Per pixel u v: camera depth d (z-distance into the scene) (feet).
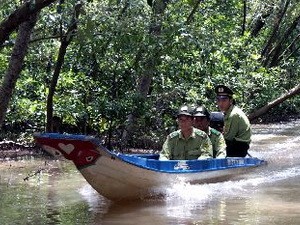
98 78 44.65
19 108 42.42
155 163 25.86
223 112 33.01
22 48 30.12
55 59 44.47
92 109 42.63
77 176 30.63
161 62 43.39
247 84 57.36
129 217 21.27
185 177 26.58
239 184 29.40
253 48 66.69
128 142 44.52
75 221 20.53
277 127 76.95
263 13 82.38
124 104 42.75
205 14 54.60
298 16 86.33
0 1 29.63
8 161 36.01
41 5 21.09
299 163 37.52
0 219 20.59
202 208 22.97
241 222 20.36
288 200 24.67
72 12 35.47
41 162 35.83
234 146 32.81
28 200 24.20
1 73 41.32
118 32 37.81
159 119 45.19
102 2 38.06
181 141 28.50
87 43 38.24
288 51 95.96
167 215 21.63
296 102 88.74
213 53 46.39
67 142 21.89
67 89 44.01
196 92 47.67
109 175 23.26
